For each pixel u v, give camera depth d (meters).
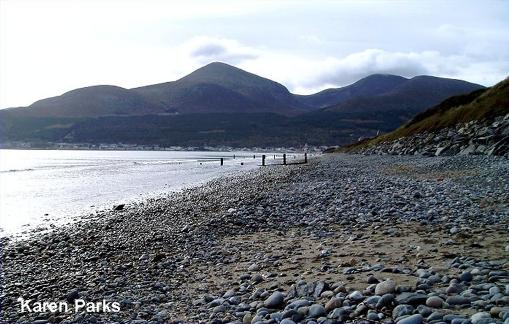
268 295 7.16
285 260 9.61
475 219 12.19
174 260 11.07
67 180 51.69
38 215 26.11
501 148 35.06
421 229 11.50
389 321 5.27
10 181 50.59
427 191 19.58
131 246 13.50
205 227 15.22
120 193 37.03
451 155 43.81
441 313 5.26
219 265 10.09
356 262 8.55
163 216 20.58
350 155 77.50
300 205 18.73
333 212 15.81
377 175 32.50
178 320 6.53
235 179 43.56
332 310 5.93
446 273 7.11
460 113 55.22
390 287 6.29
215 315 6.57
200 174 58.84
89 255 12.78
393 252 9.16
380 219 13.52
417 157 48.22
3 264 12.45
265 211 17.92
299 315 5.90
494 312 5.00
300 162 72.00
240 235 13.65
